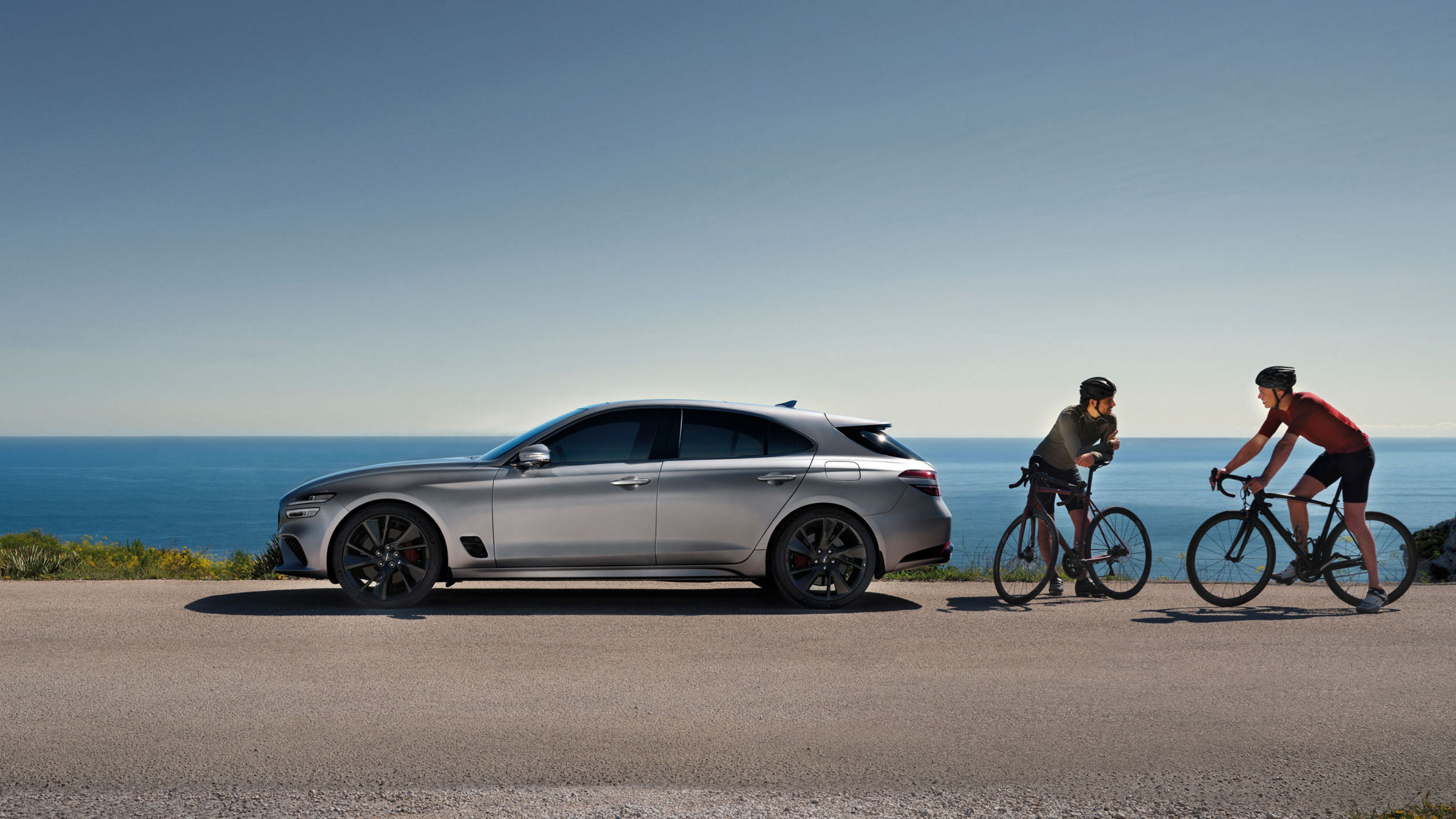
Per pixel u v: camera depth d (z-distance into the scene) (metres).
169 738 4.12
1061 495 8.30
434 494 7.46
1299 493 7.79
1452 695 4.99
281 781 3.59
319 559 7.39
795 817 3.28
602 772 3.74
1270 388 7.77
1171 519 162.62
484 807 3.34
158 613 7.11
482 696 4.88
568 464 7.69
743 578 7.72
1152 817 3.32
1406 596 8.34
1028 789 3.59
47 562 11.95
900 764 3.87
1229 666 5.66
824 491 7.69
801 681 5.24
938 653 5.96
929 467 8.07
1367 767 3.86
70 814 3.24
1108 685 5.18
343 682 5.12
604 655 5.84
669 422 7.87
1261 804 3.46
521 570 7.54
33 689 4.91
